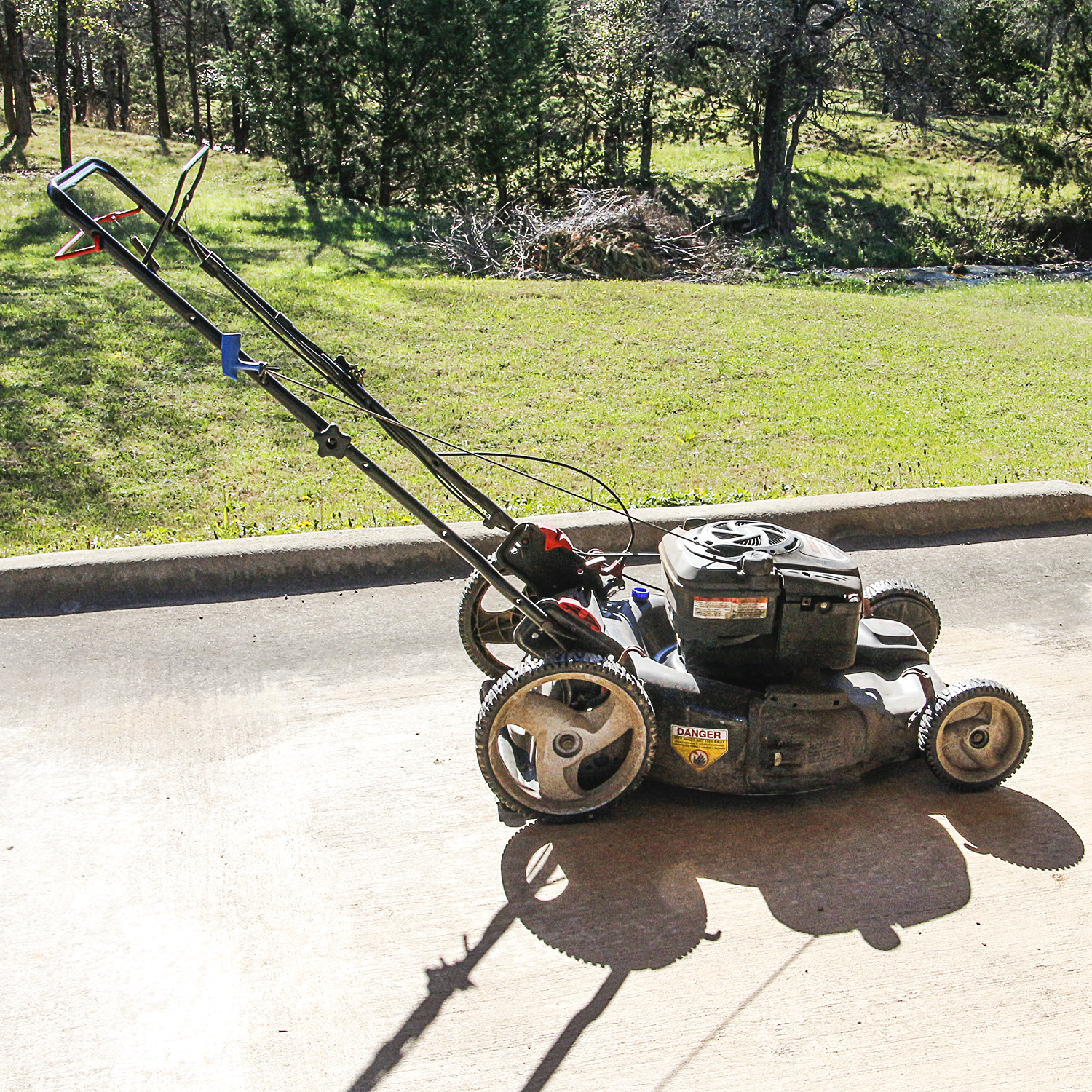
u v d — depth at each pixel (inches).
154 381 484.4
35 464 387.5
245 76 1234.6
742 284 1007.0
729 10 1300.4
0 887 173.2
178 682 237.6
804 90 1331.2
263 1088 137.7
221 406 459.5
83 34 1556.3
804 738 189.5
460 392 498.0
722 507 318.0
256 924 166.1
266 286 684.1
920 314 718.5
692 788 194.1
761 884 175.5
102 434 421.7
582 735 183.3
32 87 2188.7
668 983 154.6
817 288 1032.8
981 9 1884.8
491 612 225.8
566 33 1421.0
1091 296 972.6
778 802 198.2
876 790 202.2
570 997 152.0
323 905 170.2
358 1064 141.3
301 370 511.8
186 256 792.3
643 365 551.8
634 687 179.3
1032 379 546.6
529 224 1033.5
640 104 1569.9
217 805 195.2
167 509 350.9
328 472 389.4
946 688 197.0
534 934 164.1
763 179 1406.3
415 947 161.5
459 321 629.6
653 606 219.1
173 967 157.4
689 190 1587.1
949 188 1637.6
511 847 184.5
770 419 463.8
